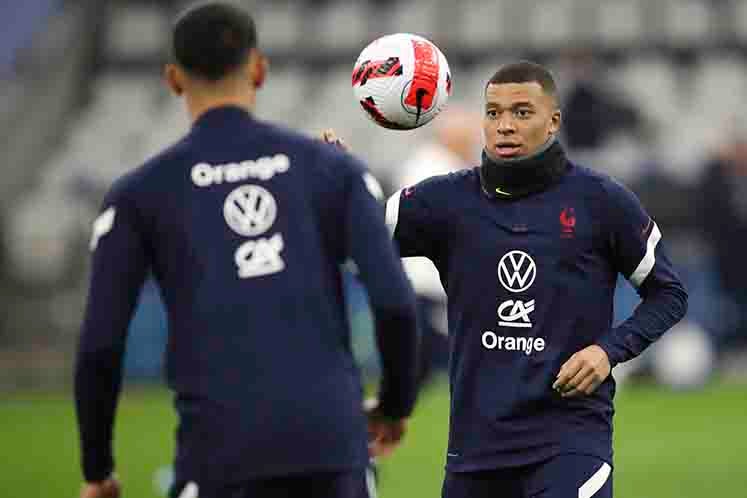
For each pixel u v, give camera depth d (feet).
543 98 66.28
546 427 64.13
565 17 289.33
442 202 67.62
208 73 54.85
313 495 52.54
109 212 53.93
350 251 53.47
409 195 68.39
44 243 236.63
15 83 286.87
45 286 235.40
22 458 143.02
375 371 196.24
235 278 52.95
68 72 289.33
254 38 55.83
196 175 53.93
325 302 53.26
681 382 201.57
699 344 203.82
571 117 220.43
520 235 65.82
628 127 228.22
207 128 54.60
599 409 64.80
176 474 53.01
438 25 290.76
